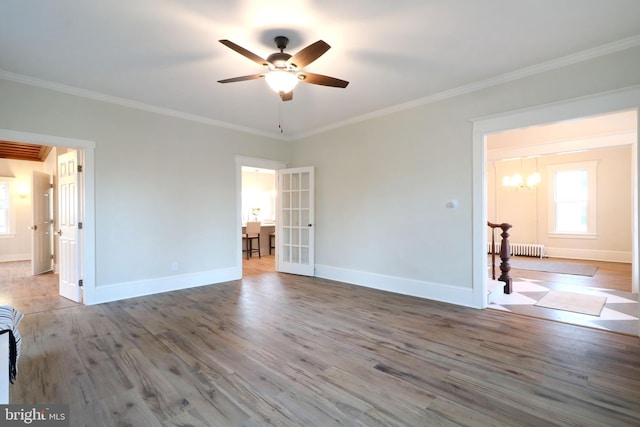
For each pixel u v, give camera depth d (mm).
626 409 1802
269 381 2121
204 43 2703
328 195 5344
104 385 2072
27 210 7742
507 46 2789
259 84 3576
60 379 2145
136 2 2160
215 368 2297
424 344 2703
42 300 4047
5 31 2492
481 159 3586
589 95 2889
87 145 3777
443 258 3932
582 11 2293
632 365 2314
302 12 2291
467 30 2537
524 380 2121
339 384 2084
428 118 4031
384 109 4438
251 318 3365
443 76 3400
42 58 2947
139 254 4223
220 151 5062
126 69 3184
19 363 2365
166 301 3990
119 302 3943
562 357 2449
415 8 2254
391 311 3580
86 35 2566
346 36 2617
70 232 4082
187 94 3859
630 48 2711
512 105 3354
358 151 4859
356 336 2879
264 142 5676
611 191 6891
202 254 4852
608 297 4113
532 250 7637
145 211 4266
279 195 5965
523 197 7910
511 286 4371
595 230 7066
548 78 3127
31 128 3414
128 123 4109
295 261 5855
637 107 2684
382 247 4566
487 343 2717
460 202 3768
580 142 4742
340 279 5148
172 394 1971
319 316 3424
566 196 7445
